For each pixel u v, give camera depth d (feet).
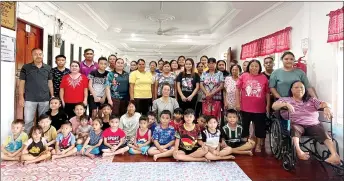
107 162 9.77
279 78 10.72
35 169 8.89
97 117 11.12
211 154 10.04
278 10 15.14
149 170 8.98
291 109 9.25
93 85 12.50
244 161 10.12
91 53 13.25
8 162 9.47
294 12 13.23
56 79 12.16
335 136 9.96
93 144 10.62
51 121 10.98
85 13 18.93
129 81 13.20
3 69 10.82
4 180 7.93
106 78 12.69
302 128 9.35
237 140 10.90
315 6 11.24
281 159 10.21
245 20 19.63
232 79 12.89
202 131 10.43
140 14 20.36
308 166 9.62
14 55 11.55
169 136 10.69
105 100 12.68
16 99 12.33
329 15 10.11
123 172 8.77
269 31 16.44
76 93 11.75
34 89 10.91
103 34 27.86
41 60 11.11
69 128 10.46
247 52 19.81
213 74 13.08
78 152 10.54
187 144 10.25
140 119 11.05
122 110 13.14
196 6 17.53
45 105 11.28
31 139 9.68
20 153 9.56
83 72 13.19
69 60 20.45
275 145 10.62
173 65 15.93
